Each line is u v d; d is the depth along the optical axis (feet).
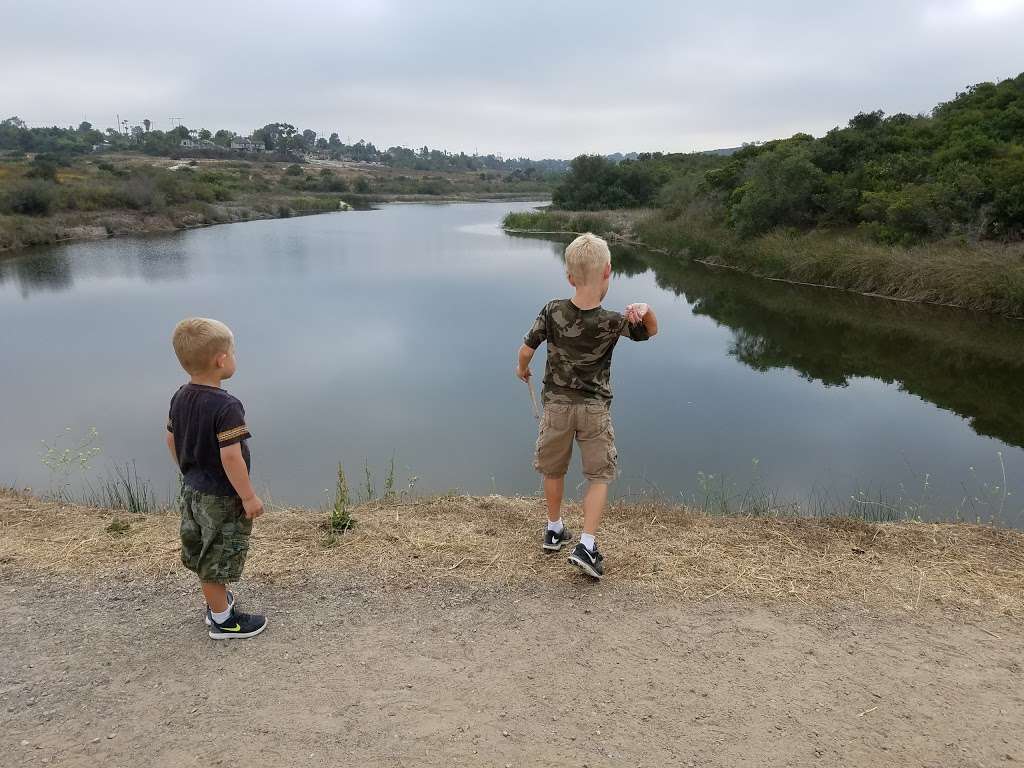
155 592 10.72
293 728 7.64
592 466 10.71
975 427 28.09
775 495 20.35
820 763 7.15
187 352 8.40
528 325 47.32
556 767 7.06
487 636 9.46
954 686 8.43
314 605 10.28
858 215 71.67
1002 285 48.60
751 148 101.30
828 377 36.27
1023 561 11.72
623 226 117.08
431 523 13.33
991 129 72.84
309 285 62.49
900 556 11.90
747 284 66.44
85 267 73.41
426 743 7.40
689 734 7.57
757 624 9.77
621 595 10.54
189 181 157.99
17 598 10.54
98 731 7.64
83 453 23.63
